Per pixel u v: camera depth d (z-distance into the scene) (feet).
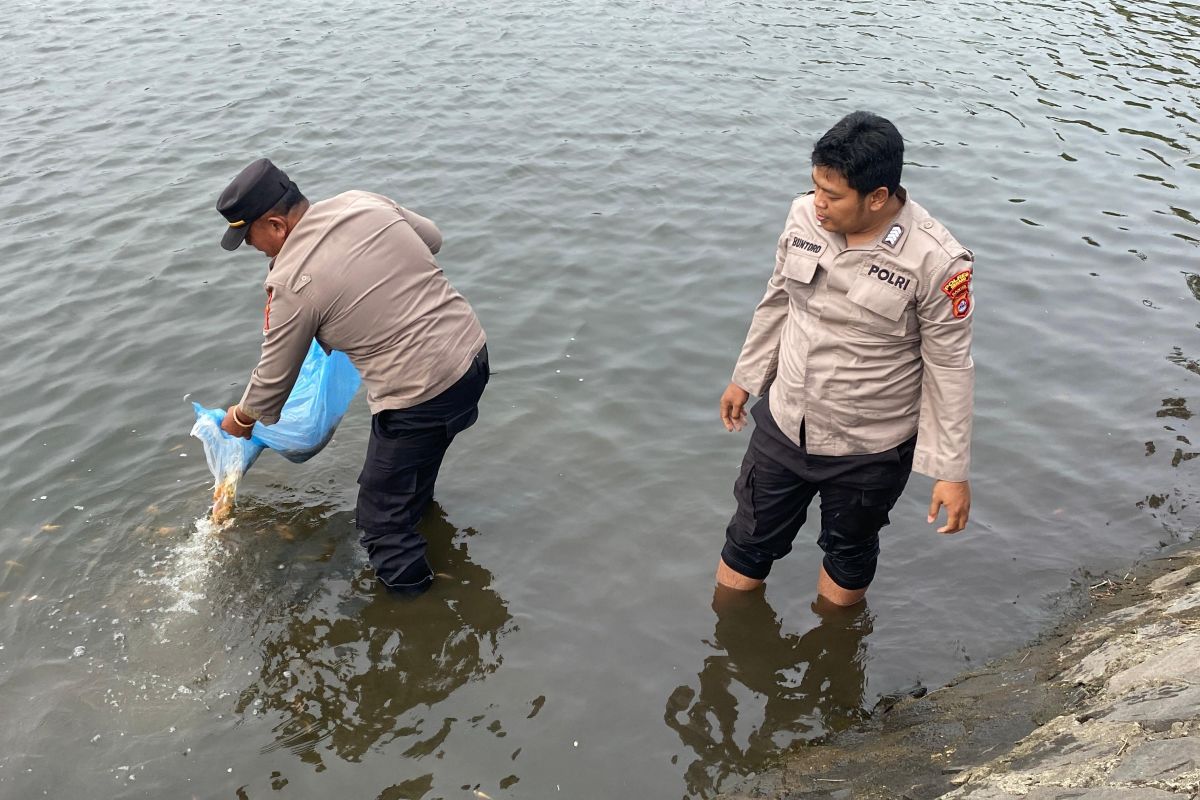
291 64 32.50
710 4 40.70
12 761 10.73
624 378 17.53
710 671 12.09
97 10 38.17
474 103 29.66
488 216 23.07
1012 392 17.19
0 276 20.10
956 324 9.79
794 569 13.67
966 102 30.71
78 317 18.79
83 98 29.45
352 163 25.52
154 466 15.14
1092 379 17.51
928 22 39.06
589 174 25.31
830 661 12.21
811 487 11.59
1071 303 19.89
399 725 11.32
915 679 11.90
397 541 12.90
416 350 12.04
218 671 12.01
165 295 19.54
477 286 20.29
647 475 15.28
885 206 9.70
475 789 10.52
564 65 33.09
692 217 23.25
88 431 15.83
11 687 11.64
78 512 14.24
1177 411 16.55
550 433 16.16
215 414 14.02
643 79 32.01
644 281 20.58
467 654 12.32
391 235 11.94
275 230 11.66
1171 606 10.95
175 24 36.52
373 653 12.32
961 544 13.92
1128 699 8.86
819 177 9.46
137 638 12.40
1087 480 15.05
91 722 11.25
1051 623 12.41
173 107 28.84
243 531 14.11
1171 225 23.09
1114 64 34.30
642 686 11.87
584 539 14.12
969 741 9.76
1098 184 25.25
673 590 13.28
